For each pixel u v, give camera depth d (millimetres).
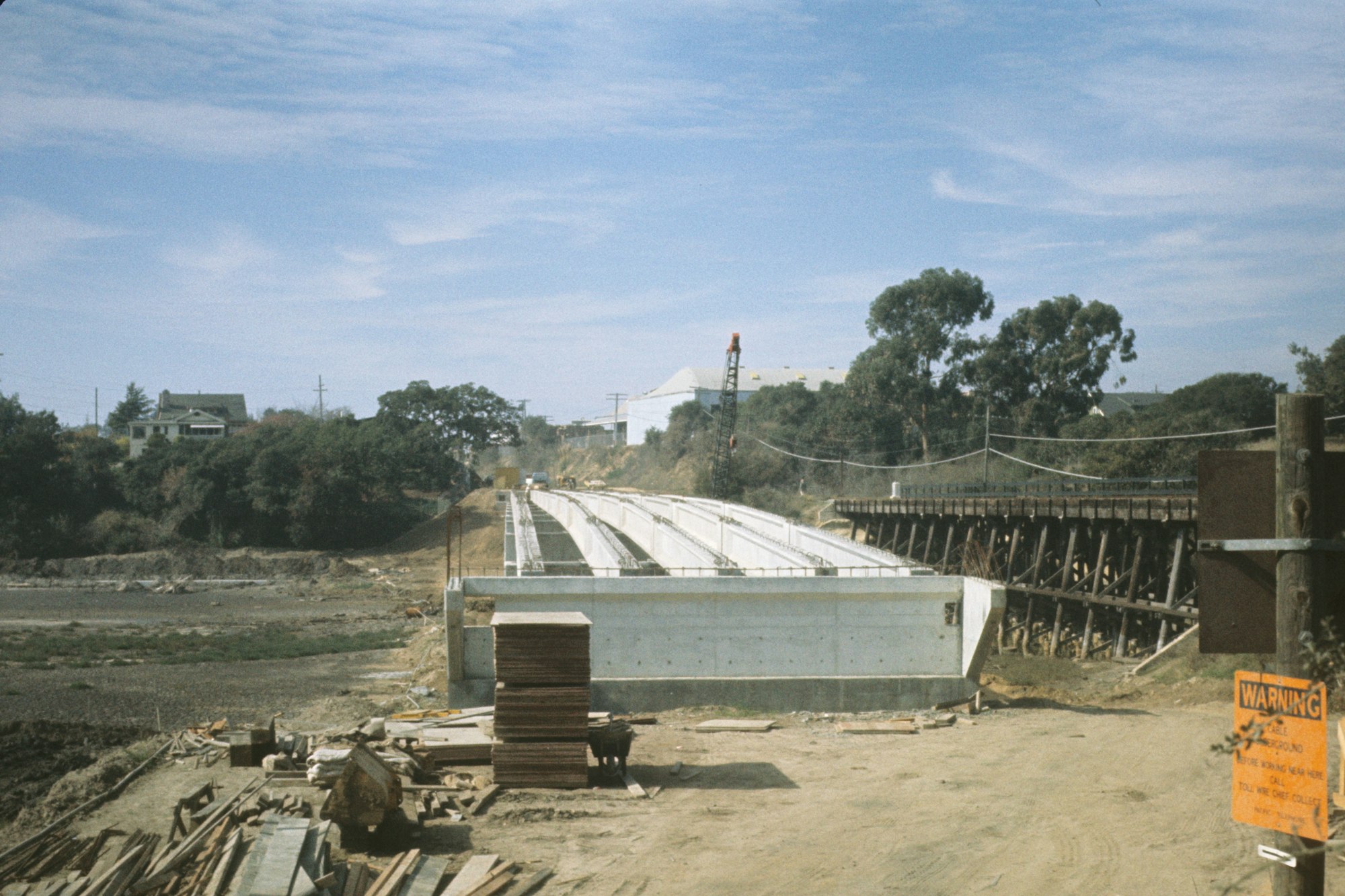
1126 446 62344
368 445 105188
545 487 111812
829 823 13570
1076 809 14211
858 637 23562
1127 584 39250
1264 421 66438
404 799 13906
